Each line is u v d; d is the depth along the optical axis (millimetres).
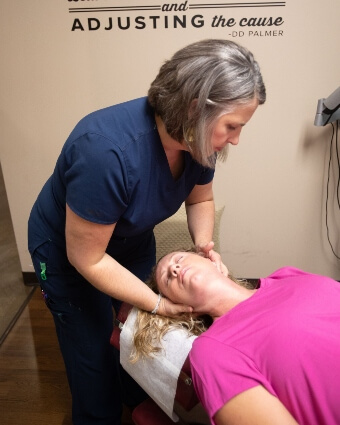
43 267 1126
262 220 2021
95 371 1217
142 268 1366
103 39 1688
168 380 922
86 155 829
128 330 1024
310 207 1966
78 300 1146
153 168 914
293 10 1595
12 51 1718
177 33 1670
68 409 1518
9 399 1570
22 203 2049
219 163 1891
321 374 770
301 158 1857
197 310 1027
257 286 1080
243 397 752
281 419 721
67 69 1750
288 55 1673
